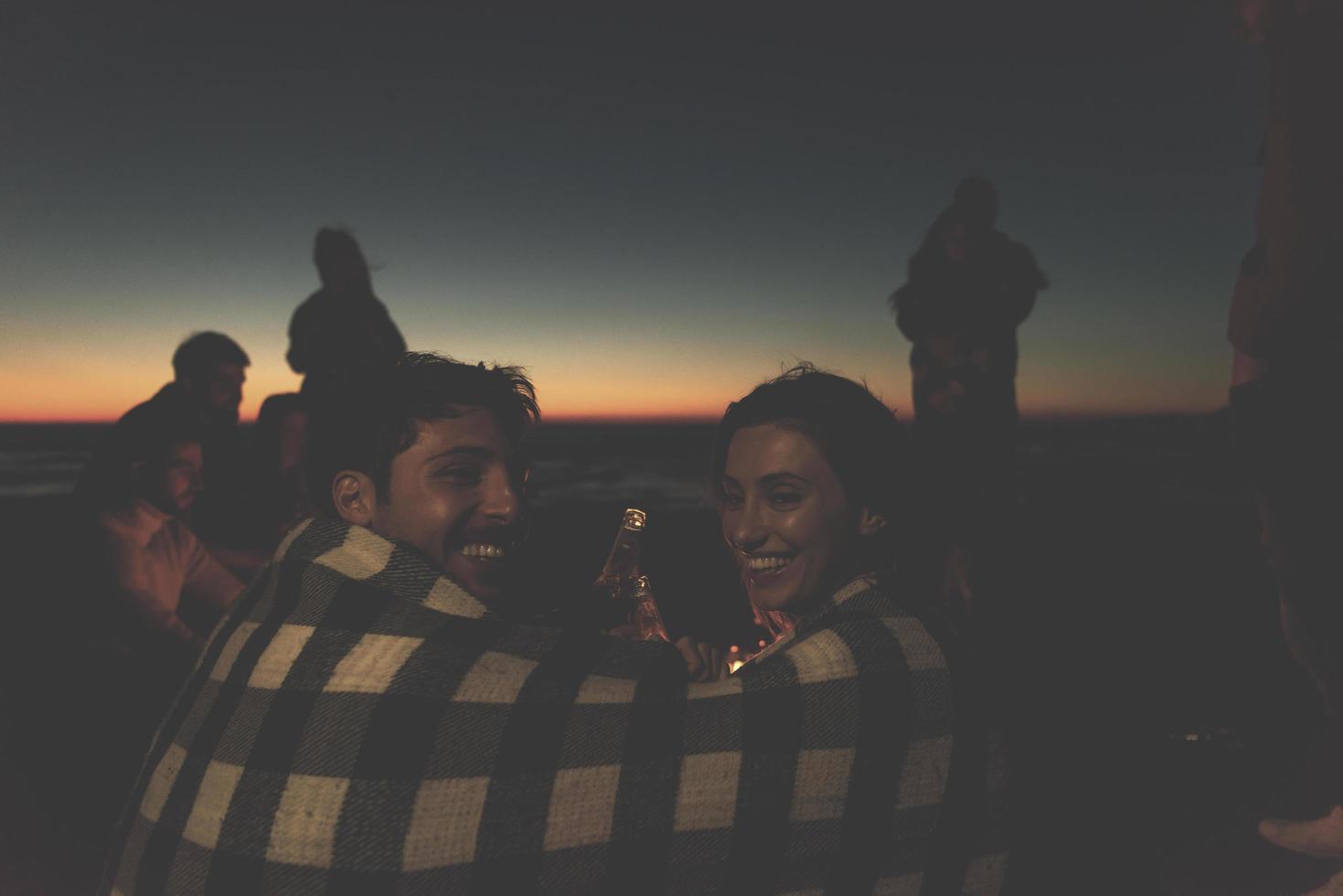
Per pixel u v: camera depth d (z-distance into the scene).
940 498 3.41
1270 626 3.89
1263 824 1.84
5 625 3.87
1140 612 2.28
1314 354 1.70
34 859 2.25
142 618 3.47
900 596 1.12
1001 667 2.05
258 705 0.95
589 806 0.93
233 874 0.89
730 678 1.03
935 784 1.04
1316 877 1.85
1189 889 1.82
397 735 0.90
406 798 0.89
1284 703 2.98
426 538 1.07
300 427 3.97
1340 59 1.58
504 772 0.92
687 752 0.96
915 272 3.99
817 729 0.99
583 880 0.93
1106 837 1.76
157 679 3.42
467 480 1.08
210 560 3.80
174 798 0.96
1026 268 4.00
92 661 3.57
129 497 3.50
